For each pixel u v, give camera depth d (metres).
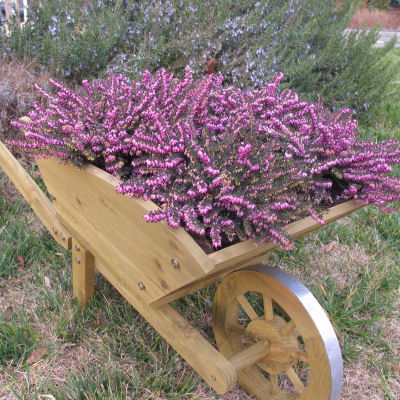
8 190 2.75
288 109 1.74
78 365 1.77
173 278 1.29
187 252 1.16
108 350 1.80
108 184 1.35
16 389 1.67
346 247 2.55
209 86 1.67
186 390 1.69
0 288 2.13
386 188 1.51
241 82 3.23
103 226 1.50
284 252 2.42
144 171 1.34
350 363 1.88
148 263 1.37
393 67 5.03
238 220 1.33
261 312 2.05
